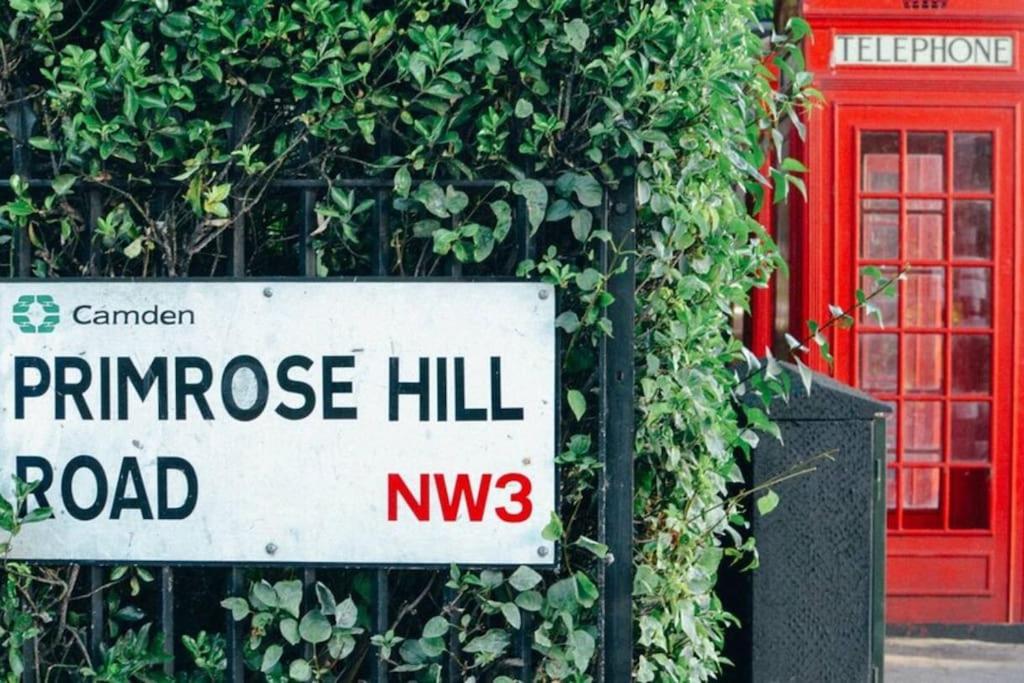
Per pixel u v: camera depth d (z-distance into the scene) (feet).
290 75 12.58
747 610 16.06
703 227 13.09
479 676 13.02
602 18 12.58
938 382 29.25
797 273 28.96
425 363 12.42
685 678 13.65
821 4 28.63
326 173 12.86
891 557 29.32
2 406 12.53
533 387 12.39
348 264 13.25
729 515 14.24
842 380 28.89
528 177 12.59
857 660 16.02
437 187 12.44
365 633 13.19
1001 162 28.84
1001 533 29.25
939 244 29.04
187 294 12.45
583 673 12.64
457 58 12.20
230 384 12.45
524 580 12.39
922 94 28.68
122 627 13.56
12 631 12.52
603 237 12.32
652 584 13.10
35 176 13.00
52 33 13.05
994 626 29.32
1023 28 28.68
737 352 14.24
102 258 12.78
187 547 12.50
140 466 12.49
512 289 12.38
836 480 16.01
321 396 12.44
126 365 12.49
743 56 13.64
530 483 12.42
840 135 28.76
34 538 12.53
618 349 12.52
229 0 12.39
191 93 12.37
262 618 12.55
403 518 12.45
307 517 12.46
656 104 12.39
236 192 12.64
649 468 13.37
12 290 12.48
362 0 12.42
